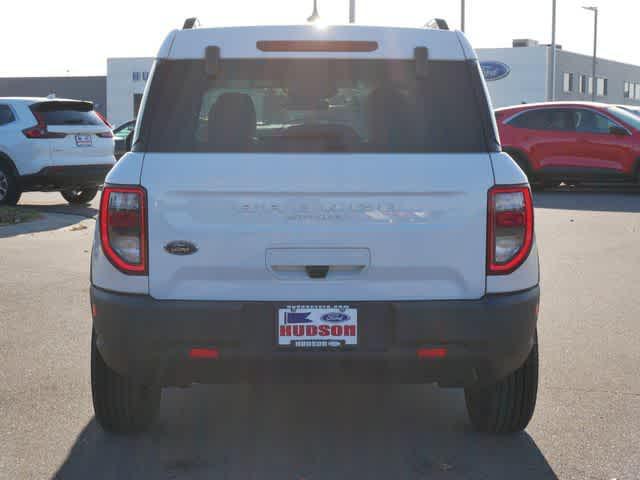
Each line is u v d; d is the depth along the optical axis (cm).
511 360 429
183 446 475
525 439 486
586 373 613
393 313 419
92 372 471
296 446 476
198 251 417
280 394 571
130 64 6894
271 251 418
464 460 455
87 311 806
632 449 470
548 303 852
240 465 448
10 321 765
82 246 1214
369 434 495
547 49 6369
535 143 2072
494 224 421
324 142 422
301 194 417
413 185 418
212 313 416
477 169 421
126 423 484
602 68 7456
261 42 441
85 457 458
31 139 1609
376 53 441
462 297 423
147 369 426
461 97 434
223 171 417
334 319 420
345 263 420
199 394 572
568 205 1773
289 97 439
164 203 418
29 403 545
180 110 430
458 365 425
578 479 430
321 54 441
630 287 934
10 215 1483
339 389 583
